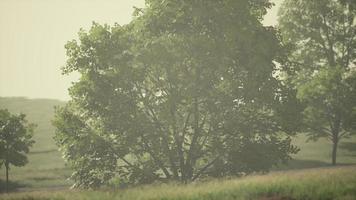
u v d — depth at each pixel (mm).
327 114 107938
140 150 58406
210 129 58844
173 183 51000
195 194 36031
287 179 40656
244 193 35812
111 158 56969
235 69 56656
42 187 93750
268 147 56312
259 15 59969
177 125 59969
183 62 56281
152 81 58156
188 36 55094
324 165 105062
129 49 56250
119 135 57094
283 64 59781
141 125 55781
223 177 55062
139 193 40250
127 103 55625
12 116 89188
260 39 55375
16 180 101062
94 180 56688
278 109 57125
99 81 55125
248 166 56219
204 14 53625
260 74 55969
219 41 54312
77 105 58188
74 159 57156
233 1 54781
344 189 34125
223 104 56438
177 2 54750
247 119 57406
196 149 59500
